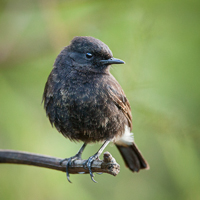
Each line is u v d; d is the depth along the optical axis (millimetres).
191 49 12836
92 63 10648
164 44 12984
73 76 10461
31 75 13258
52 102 10445
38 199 12172
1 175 12227
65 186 12359
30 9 13594
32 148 12266
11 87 12969
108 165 8805
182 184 12586
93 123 10461
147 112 12961
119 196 13805
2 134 12242
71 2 13477
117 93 10766
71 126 10547
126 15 13234
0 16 13805
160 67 12984
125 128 11367
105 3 13430
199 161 12703
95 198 13414
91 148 13500
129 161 12500
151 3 13016
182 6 12992
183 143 12883
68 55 10742
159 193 13719
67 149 12656
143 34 12992
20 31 13625
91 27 13461
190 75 12859
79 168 10352
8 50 13430
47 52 13547
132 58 13039
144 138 13648
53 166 10570
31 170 12320
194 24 12961
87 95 10297
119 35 13172
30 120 12531
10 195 12102
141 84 13062
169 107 13008
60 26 13516
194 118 12930
